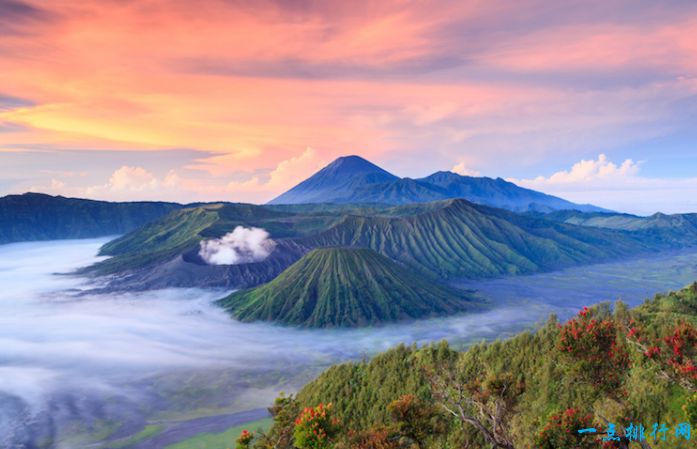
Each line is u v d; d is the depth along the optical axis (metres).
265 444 21.78
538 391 30.47
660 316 36.28
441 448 26.12
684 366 16.53
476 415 27.02
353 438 19.62
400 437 20.00
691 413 15.70
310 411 18.70
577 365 18.12
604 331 18.08
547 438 16.12
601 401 19.77
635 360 25.27
